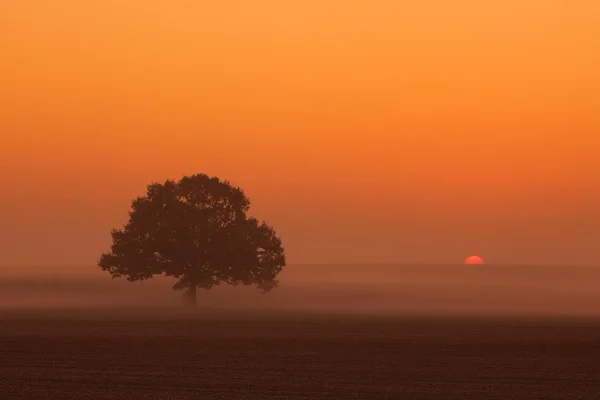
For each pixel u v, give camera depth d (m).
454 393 129.50
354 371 152.75
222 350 187.62
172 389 130.00
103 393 125.56
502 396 127.25
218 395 125.44
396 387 134.62
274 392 128.62
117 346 193.88
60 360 165.75
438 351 188.75
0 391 126.56
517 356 180.38
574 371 155.62
